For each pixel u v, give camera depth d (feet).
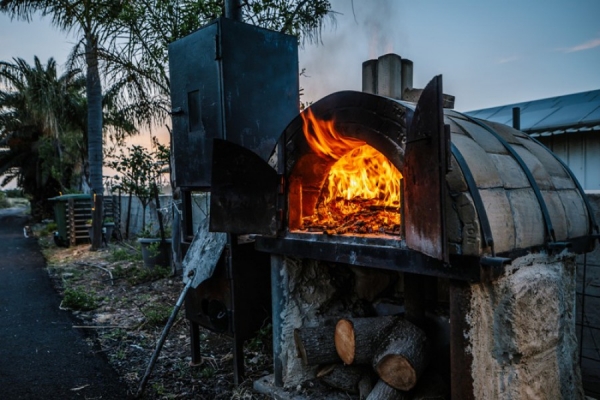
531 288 6.39
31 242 35.76
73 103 41.93
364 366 8.39
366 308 9.62
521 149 8.01
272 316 8.93
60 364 10.73
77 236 31.35
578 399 7.91
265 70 10.64
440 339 8.09
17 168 61.16
